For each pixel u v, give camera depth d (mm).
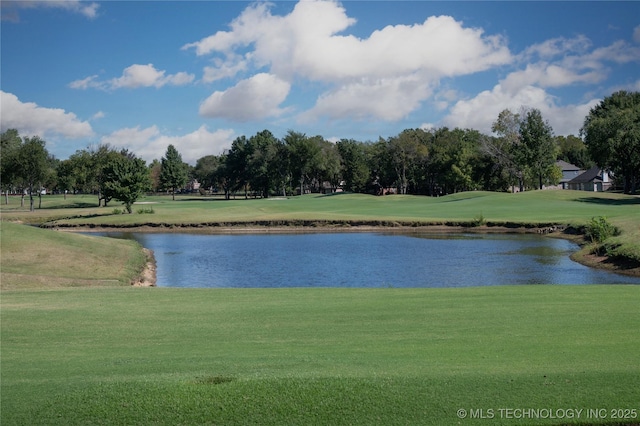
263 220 59125
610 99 101875
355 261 32750
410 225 55375
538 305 12859
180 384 7164
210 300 15023
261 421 6250
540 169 95938
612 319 11117
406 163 121312
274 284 25578
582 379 7164
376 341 9820
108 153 88500
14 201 108000
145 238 50219
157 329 11391
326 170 135500
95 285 22484
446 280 25609
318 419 6242
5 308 13898
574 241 40969
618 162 85812
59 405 6711
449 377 7270
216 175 153500
